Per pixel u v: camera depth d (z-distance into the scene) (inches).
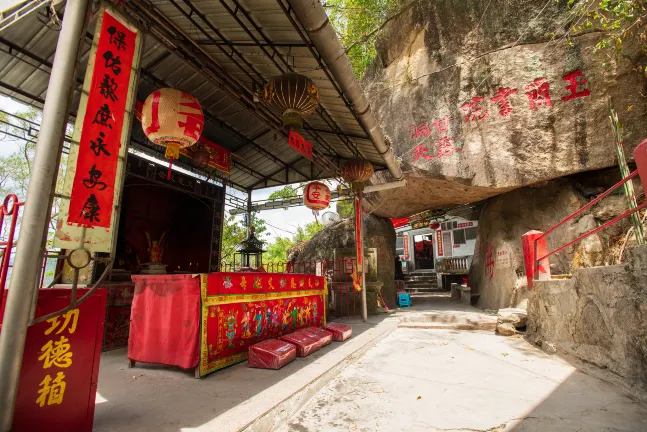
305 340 169.2
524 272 295.1
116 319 186.1
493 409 106.1
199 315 127.1
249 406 96.5
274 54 163.9
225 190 302.2
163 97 136.8
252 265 326.0
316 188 260.4
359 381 137.6
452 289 478.9
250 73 183.0
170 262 294.7
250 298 156.3
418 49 344.8
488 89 295.6
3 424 61.9
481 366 157.2
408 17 356.8
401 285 485.7
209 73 165.9
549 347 179.8
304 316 208.1
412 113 334.3
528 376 140.7
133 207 264.5
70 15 75.7
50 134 69.8
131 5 124.6
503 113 287.9
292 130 181.5
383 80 379.2
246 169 329.4
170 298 136.3
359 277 285.7
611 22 258.5
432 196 350.6
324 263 368.8
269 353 139.3
